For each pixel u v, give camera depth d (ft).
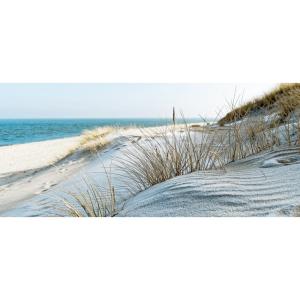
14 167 32.19
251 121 14.65
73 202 12.71
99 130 34.17
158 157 11.35
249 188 8.27
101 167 18.58
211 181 8.89
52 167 27.45
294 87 22.88
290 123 14.35
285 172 8.86
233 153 11.56
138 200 9.41
